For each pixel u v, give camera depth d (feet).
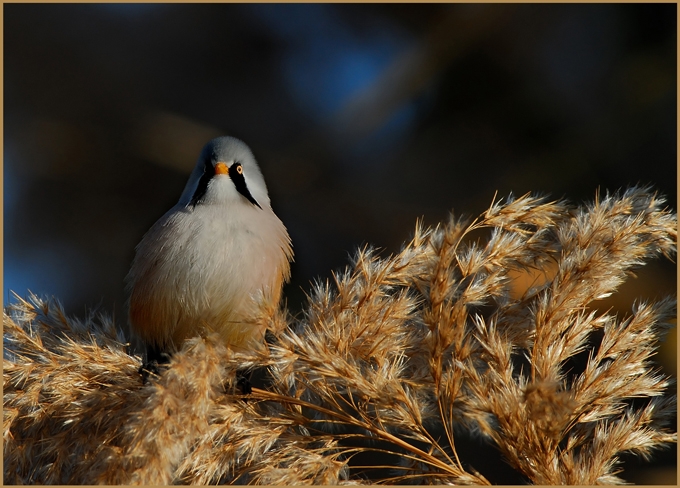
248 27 60.29
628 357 19.81
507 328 21.07
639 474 35.42
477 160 52.49
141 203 57.41
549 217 22.16
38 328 24.32
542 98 52.13
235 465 20.38
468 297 20.67
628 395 19.49
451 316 19.43
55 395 21.24
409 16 56.75
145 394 19.10
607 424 20.10
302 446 20.06
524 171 50.37
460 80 54.39
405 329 21.49
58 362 21.91
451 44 54.75
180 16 60.44
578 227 21.36
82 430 20.20
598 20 52.13
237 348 25.21
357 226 53.06
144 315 28.55
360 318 21.02
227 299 27.68
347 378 19.67
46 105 58.44
